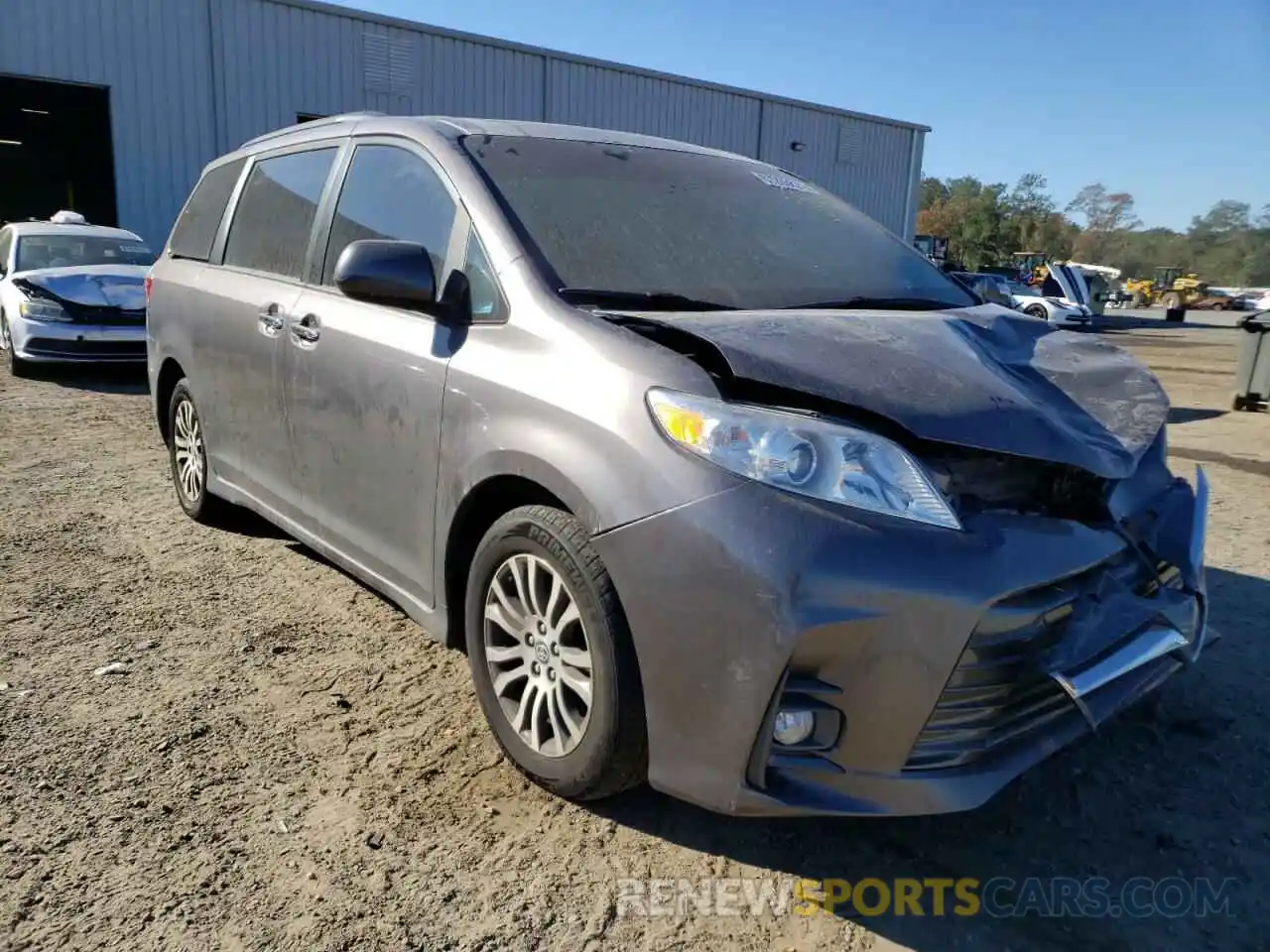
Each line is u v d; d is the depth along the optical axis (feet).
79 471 19.63
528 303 8.67
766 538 6.75
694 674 7.04
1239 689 11.34
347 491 10.77
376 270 8.98
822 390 7.23
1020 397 7.92
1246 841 8.53
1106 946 7.22
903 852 8.24
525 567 8.42
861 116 85.10
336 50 59.52
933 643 6.80
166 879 7.45
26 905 7.10
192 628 12.09
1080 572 7.60
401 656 11.42
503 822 8.31
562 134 11.23
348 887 7.45
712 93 75.31
